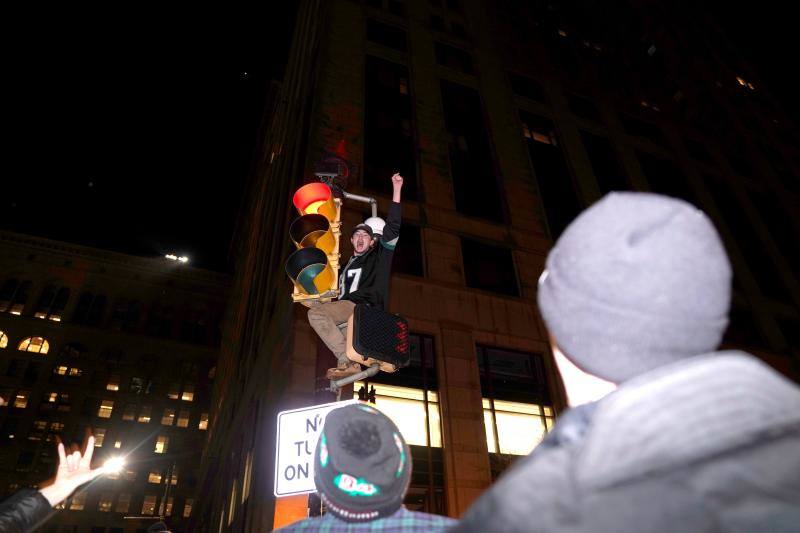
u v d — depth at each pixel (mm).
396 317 4074
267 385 17438
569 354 998
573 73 32094
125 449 54062
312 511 4777
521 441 15438
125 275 63312
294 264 4105
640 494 617
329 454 1497
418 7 28141
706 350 906
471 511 747
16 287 58469
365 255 4762
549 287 1063
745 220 29281
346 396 5605
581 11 37906
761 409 647
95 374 57062
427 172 20469
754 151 34875
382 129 20906
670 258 915
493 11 32094
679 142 31797
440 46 26812
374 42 24188
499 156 23281
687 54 40250
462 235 19266
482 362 16500
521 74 29094
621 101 32250
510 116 25859
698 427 639
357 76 22078
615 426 702
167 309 63656
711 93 37750
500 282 18969
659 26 40938
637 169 27891
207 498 33312
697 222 964
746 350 22438
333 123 19656
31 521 1854
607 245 959
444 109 23734
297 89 29969
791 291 26359
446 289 17312
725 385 684
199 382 60875
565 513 643
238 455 22484
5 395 52781
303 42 33344
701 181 29859
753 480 583
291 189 21844
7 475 49281
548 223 22203
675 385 709
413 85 23422
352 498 1469
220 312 65688
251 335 27953
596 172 26469
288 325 15234
